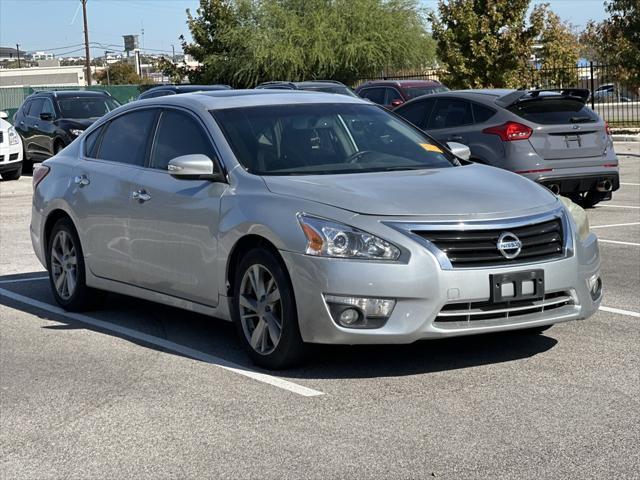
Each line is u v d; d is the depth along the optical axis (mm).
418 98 13586
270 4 44625
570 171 12219
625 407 5094
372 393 5465
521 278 5551
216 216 6223
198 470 4453
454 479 4203
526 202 5840
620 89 35688
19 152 20578
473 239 5488
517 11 29891
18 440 4984
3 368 6367
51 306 8273
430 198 5680
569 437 4672
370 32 44344
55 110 22547
